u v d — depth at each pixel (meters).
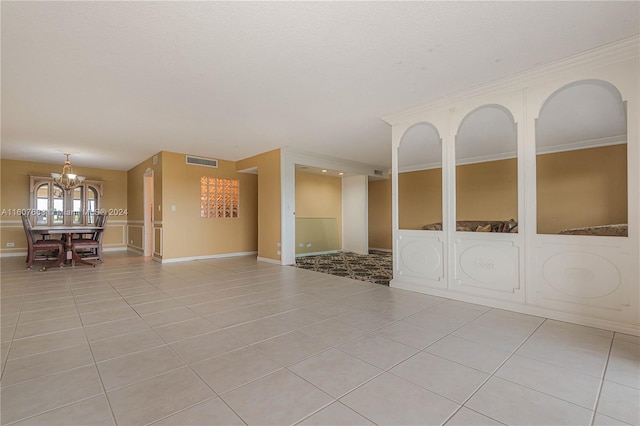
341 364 1.96
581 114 3.68
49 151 6.32
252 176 7.86
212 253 7.07
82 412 1.47
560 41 2.40
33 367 1.92
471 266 3.37
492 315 2.93
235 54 2.58
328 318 2.87
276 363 1.98
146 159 7.21
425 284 3.79
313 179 8.26
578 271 2.70
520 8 2.01
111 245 8.55
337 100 3.60
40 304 3.31
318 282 4.49
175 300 3.49
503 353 2.12
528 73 2.89
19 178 7.27
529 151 2.96
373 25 2.20
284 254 6.16
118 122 4.40
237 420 1.42
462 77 3.03
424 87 3.26
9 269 5.47
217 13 2.05
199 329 2.59
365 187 8.35
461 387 1.69
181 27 2.20
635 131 2.43
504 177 5.32
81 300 3.47
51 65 2.73
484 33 2.29
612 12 2.05
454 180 3.53
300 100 3.61
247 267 5.82
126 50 2.50
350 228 8.72
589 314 2.63
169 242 6.39
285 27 2.21
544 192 4.71
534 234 2.94
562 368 1.90
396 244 4.11
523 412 1.48
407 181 6.35
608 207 4.22
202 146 5.97
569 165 4.52
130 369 1.90
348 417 1.44
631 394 1.62
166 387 1.70
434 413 1.47
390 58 2.66
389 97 3.53
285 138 5.39
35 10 1.99
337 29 2.24
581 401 1.56
